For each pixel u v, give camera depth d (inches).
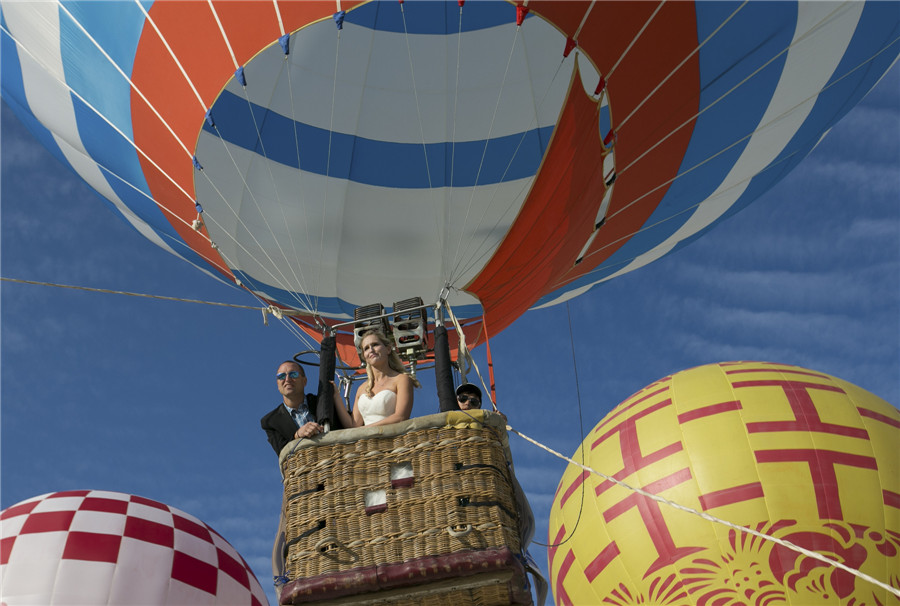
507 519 211.5
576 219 379.6
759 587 408.5
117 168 420.2
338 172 419.2
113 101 378.3
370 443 215.3
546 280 405.1
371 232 436.1
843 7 374.6
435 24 376.2
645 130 374.9
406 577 203.5
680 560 425.7
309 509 212.1
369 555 206.7
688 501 434.3
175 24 347.9
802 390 461.4
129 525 386.3
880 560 405.4
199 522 412.5
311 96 392.8
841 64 411.8
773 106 409.7
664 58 351.6
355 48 380.2
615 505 453.7
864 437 439.2
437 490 210.1
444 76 393.1
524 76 392.2
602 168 370.6
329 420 225.5
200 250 452.8
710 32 353.1
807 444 435.8
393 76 392.8
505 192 426.9
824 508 416.5
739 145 434.6
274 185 414.6
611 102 354.3
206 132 383.9
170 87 363.3
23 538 372.5
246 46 348.8
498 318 424.5
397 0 365.4
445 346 234.4
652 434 463.5
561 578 474.0
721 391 469.1
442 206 430.6
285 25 345.7
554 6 327.3
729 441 443.5
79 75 380.2
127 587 365.4
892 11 396.5
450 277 400.8
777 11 360.2
